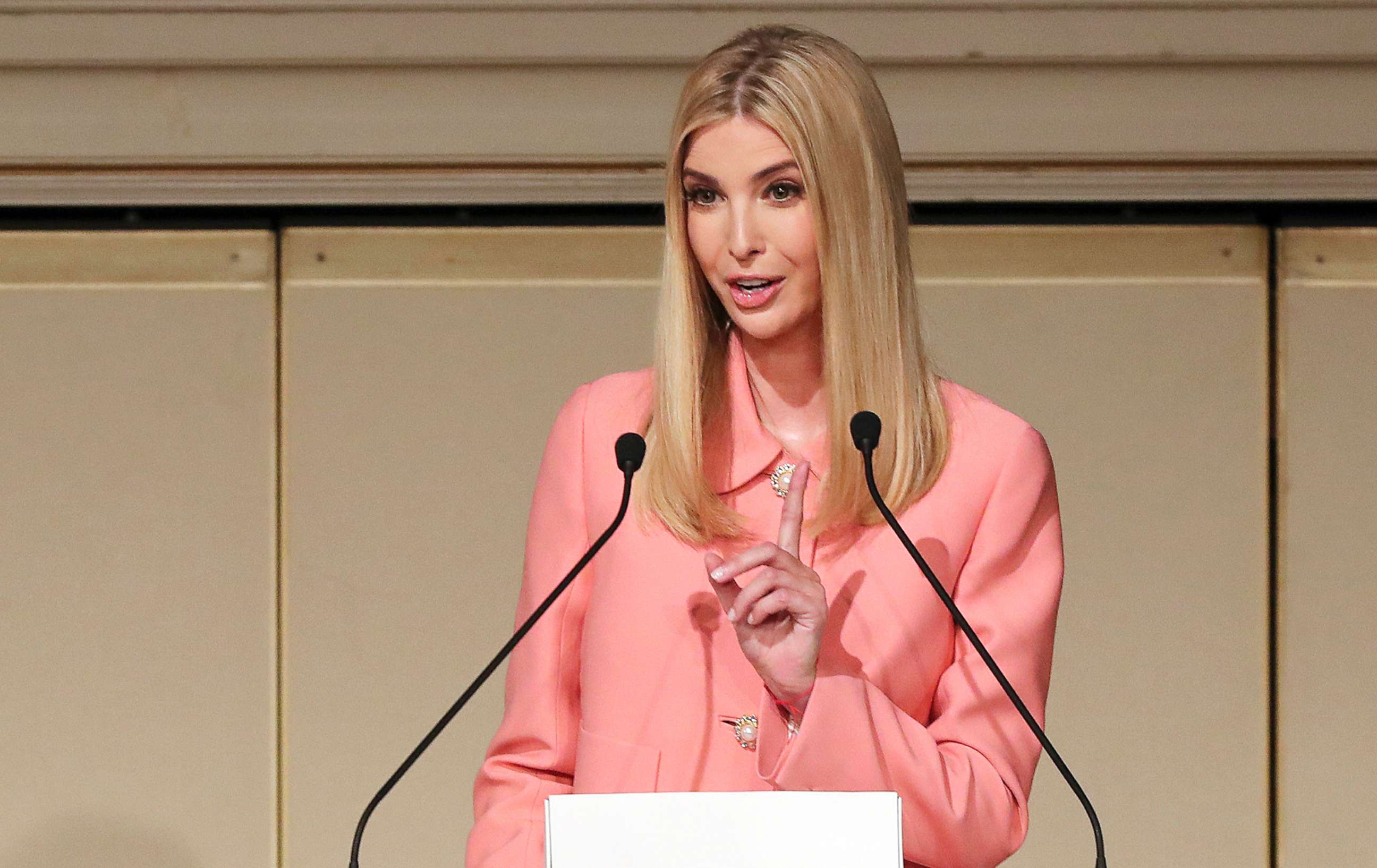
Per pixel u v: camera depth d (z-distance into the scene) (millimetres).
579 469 5863
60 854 10938
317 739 10984
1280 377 10938
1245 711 10867
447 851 10906
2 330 11109
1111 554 10922
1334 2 10383
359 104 10766
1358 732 10852
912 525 5480
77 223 11109
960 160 10672
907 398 5488
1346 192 10703
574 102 10742
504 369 11125
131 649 11023
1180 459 10961
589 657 5566
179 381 11109
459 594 11047
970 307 10992
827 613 5043
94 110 10742
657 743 5371
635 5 10539
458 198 10883
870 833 4125
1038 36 10492
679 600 5473
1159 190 10742
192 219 11125
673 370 5586
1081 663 10875
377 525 11078
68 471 11094
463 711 10953
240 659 11016
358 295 11125
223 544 11062
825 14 10555
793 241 5352
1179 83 10641
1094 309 10984
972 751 5258
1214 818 10828
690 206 5500
